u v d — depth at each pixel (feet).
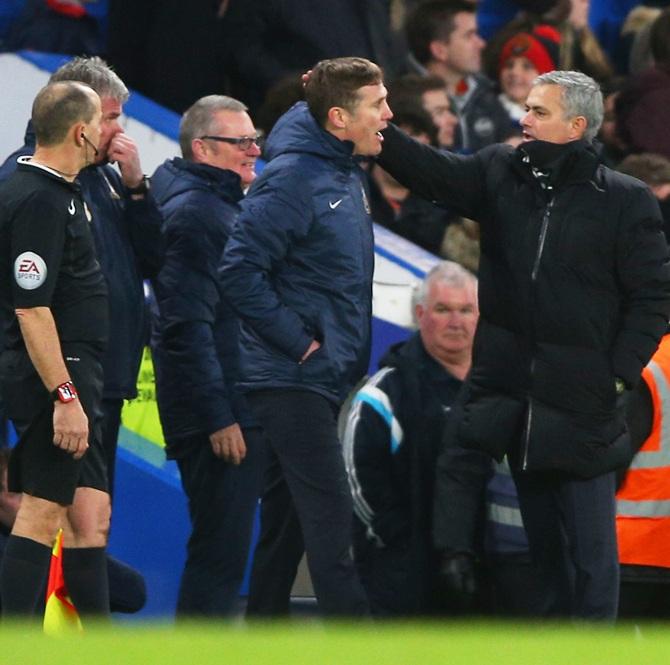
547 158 85.25
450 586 89.04
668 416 88.84
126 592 91.15
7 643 54.49
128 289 88.48
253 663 51.67
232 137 94.73
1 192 79.71
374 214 119.75
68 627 76.13
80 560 83.25
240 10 124.06
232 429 93.56
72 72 88.07
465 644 54.95
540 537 87.56
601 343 85.51
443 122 121.70
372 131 85.71
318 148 85.46
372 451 90.68
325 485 85.30
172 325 93.45
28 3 127.24
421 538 90.48
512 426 85.71
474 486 89.51
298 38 124.36
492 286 86.53
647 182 110.22
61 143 79.97
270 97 115.24
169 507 104.27
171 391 95.20
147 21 124.77
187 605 95.25
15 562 80.02
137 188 89.56
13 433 100.01
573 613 85.56
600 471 85.46
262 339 85.05
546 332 85.35
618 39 144.66
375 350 107.65
